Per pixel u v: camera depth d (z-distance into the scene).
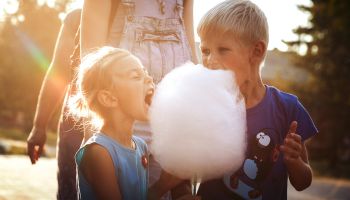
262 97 2.28
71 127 2.93
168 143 1.74
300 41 26.81
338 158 30.89
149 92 2.15
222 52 2.13
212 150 1.72
